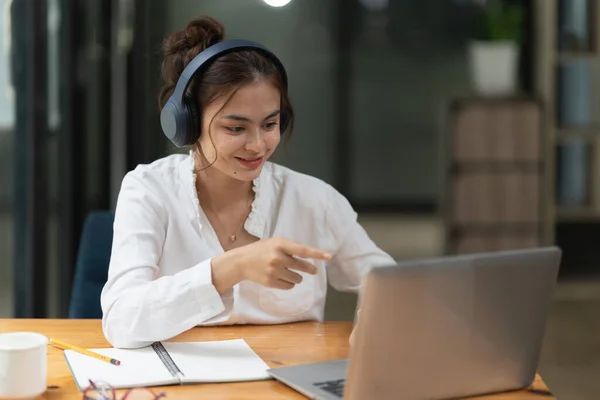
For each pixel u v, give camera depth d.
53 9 2.85
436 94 6.57
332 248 1.78
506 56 4.73
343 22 6.45
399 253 5.57
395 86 6.57
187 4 3.11
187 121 1.49
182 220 1.65
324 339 1.53
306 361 1.39
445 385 1.17
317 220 1.77
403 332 1.10
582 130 4.55
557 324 4.05
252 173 1.51
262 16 6.21
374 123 6.61
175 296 1.37
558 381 3.27
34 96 2.81
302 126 6.55
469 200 4.54
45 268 2.90
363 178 6.66
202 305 1.37
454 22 6.50
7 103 2.78
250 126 1.47
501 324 1.20
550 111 4.51
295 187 1.76
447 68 6.54
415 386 1.14
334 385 1.24
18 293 2.87
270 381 1.29
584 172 4.70
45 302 2.90
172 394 1.22
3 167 2.80
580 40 4.55
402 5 6.48
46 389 1.24
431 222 6.50
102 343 1.48
